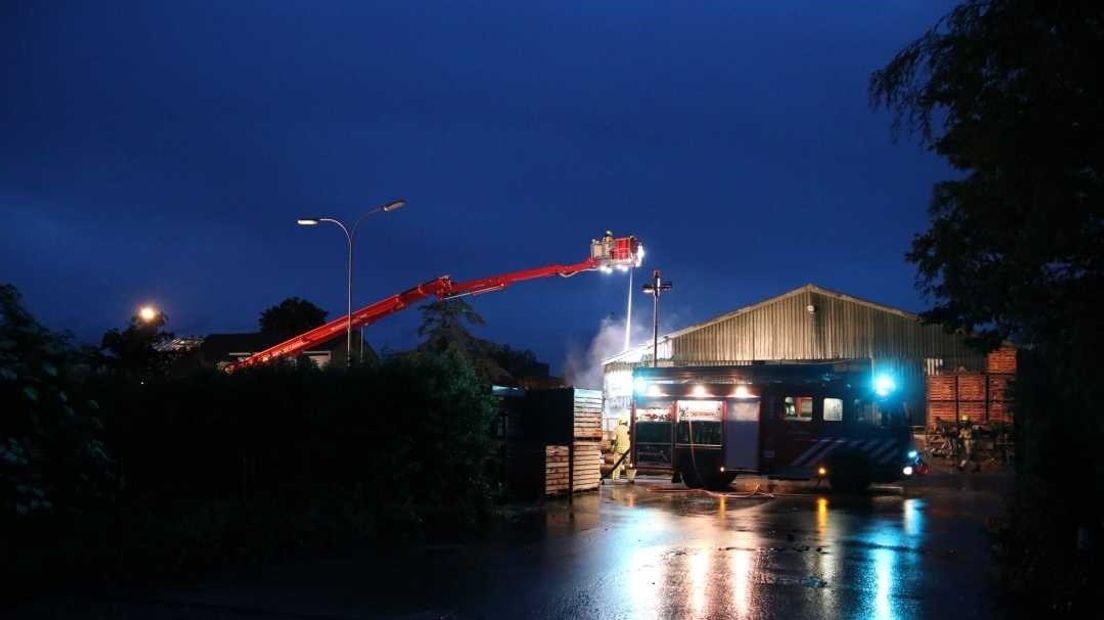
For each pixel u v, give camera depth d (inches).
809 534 612.4
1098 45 276.7
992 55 300.0
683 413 1043.9
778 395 1008.9
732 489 1026.1
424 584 426.6
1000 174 308.2
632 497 883.4
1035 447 416.8
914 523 677.3
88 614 360.8
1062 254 297.4
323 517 554.6
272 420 618.5
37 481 316.2
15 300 319.9
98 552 425.1
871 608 383.2
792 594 409.1
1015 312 326.0
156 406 622.8
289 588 414.9
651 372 1072.2
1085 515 399.9
